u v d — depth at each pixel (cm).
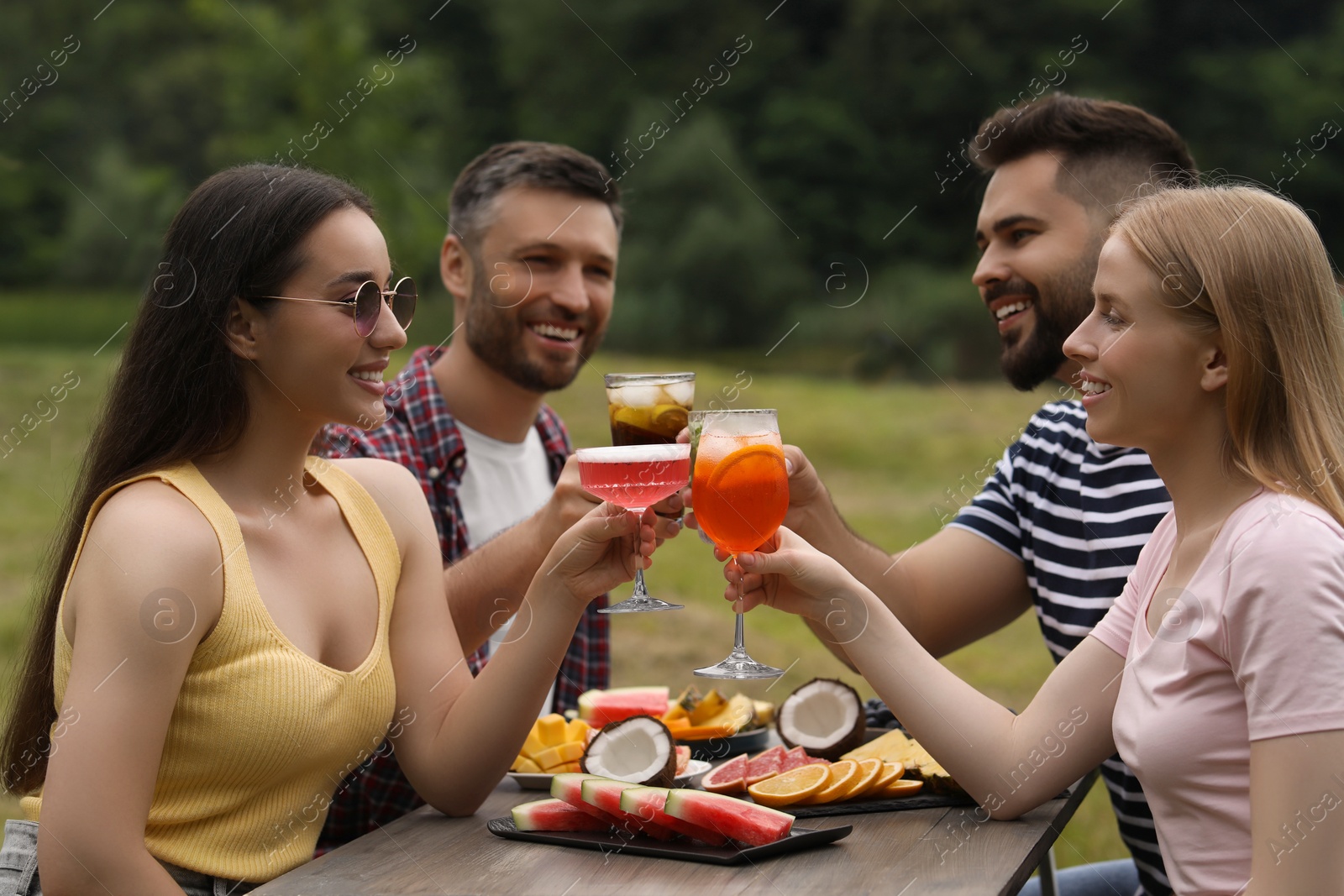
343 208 183
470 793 183
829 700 198
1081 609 216
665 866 151
